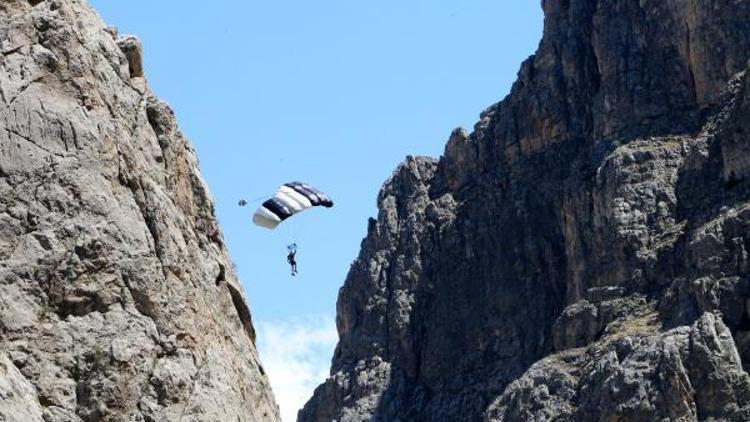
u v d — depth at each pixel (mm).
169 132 110312
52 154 101875
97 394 98375
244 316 113375
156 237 104375
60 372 98250
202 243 111062
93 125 103562
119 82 107812
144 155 107312
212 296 108250
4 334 97750
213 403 102625
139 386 99938
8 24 104062
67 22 105312
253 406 108250
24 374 97375
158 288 102625
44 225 100500
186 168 111938
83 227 101125
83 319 99750
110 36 108750
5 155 101000
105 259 101188
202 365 103562
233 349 108562
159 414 99938
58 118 102625
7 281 98750
